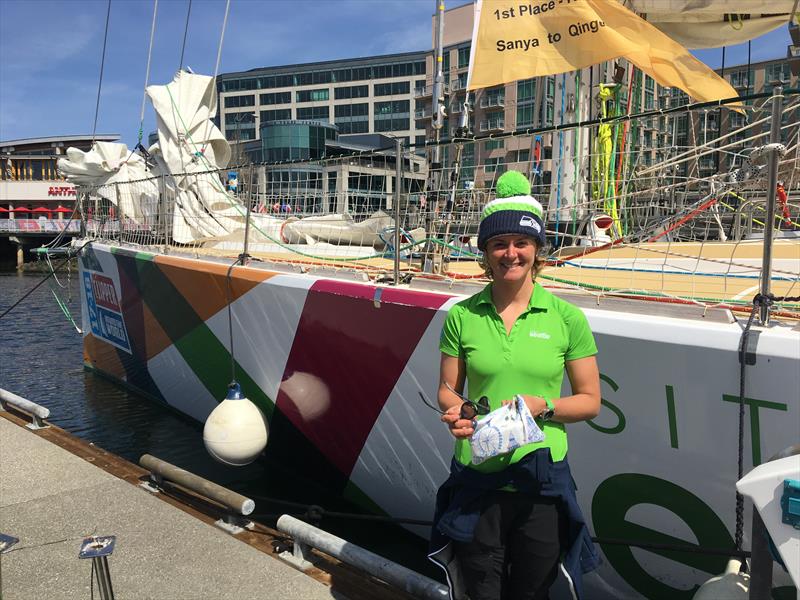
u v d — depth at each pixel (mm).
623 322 2641
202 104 7859
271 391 4855
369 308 3771
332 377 4223
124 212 7789
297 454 4891
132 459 5523
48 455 4191
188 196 7230
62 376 8672
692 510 2586
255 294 4730
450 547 1923
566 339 1789
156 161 7809
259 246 6500
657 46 4133
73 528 3209
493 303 1855
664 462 2621
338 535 4133
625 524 2811
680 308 2641
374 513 4316
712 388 2418
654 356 2551
